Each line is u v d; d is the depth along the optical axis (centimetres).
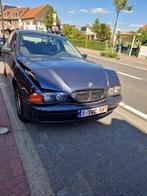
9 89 556
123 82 856
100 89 334
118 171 268
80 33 4741
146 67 1538
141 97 627
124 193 234
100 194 229
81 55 482
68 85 305
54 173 254
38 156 284
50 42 465
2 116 390
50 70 319
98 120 414
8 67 488
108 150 313
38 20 5888
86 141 332
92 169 267
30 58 385
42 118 302
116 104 369
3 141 312
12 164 263
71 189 232
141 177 261
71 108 306
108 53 2173
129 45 2914
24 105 317
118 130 380
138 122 427
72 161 280
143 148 327
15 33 490
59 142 322
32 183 236
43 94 292
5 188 225
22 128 354
